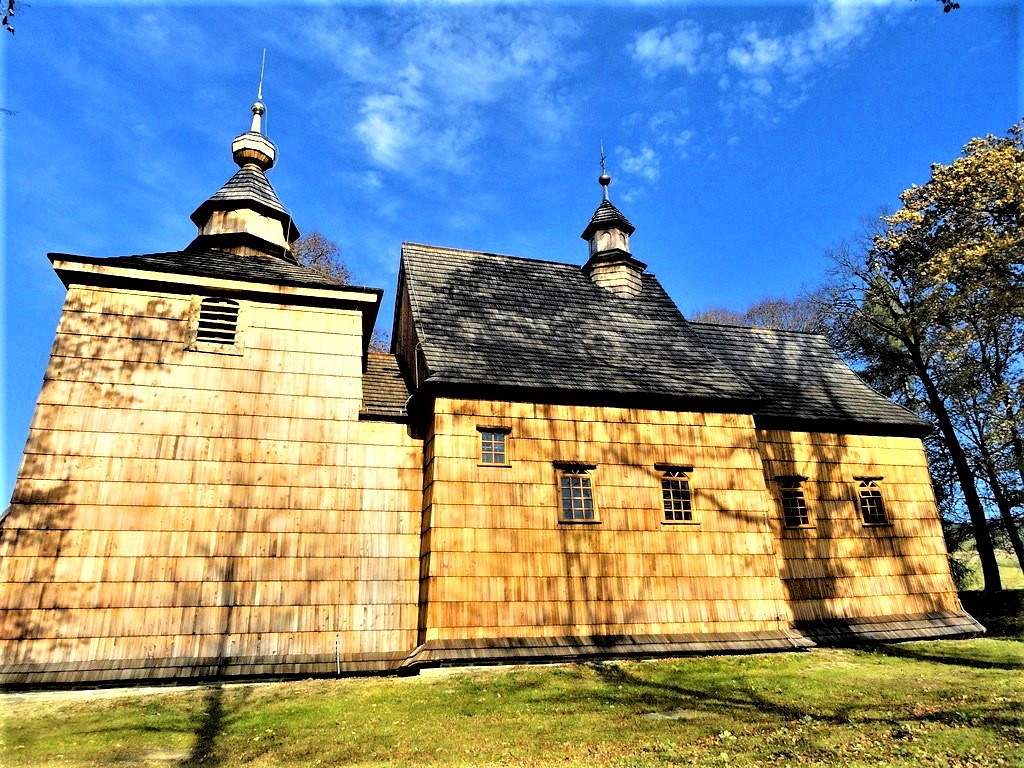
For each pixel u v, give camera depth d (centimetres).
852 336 2897
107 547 1326
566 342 1808
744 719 968
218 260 1752
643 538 1554
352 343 1648
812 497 1867
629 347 1867
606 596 1478
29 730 998
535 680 1245
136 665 1255
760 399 1755
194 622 1323
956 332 2217
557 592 1448
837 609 1750
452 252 2012
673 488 1636
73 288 1502
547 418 1591
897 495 1959
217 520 1407
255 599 1373
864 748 788
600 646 1413
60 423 1384
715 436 1716
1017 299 1861
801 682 1220
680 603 1523
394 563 1484
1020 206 1897
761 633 1548
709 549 1595
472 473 1487
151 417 1445
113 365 1464
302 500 1474
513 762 800
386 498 1530
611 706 1066
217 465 1448
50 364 1423
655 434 1664
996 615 2091
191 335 1539
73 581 1287
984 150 1997
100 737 957
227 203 1981
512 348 1708
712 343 2198
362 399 1608
